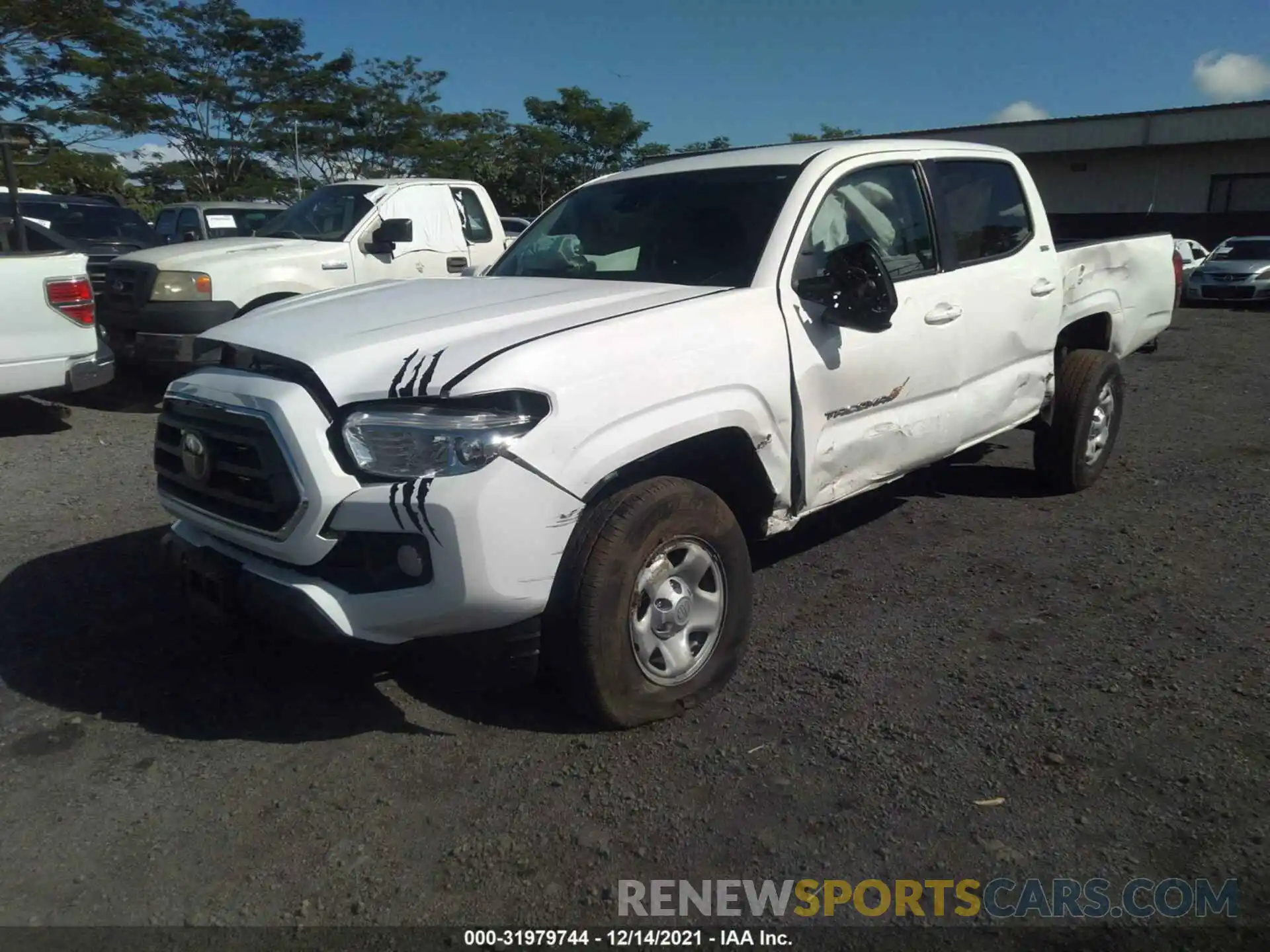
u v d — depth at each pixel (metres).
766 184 4.32
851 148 4.56
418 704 3.74
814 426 4.01
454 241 10.19
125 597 4.71
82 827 3.05
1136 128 30.30
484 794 3.18
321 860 2.89
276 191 34.69
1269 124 28.08
